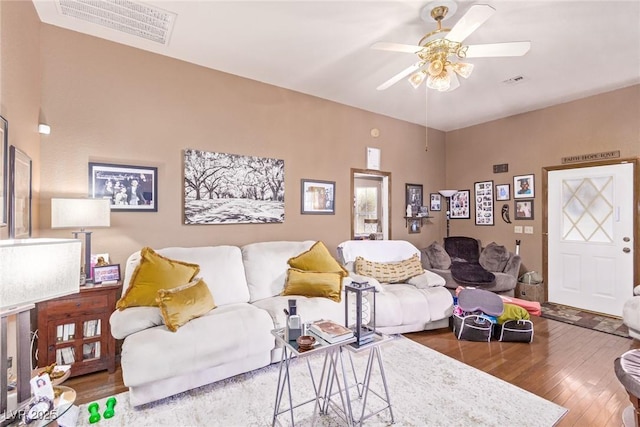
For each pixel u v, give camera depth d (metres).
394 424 1.85
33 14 2.33
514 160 4.82
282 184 3.84
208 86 3.34
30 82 2.26
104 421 1.87
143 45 2.91
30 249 1.22
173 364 1.99
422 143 5.41
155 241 3.03
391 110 4.68
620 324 3.60
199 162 3.26
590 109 4.03
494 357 2.74
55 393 1.56
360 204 4.93
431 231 5.53
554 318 3.80
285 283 3.09
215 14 2.44
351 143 4.51
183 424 1.86
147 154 3.00
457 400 2.09
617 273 3.82
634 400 1.58
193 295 2.34
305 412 1.97
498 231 5.01
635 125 3.67
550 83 3.67
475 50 2.21
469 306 3.20
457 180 5.62
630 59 3.10
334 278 2.97
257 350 2.33
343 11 2.40
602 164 3.91
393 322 3.08
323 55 3.09
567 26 2.55
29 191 2.21
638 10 2.34
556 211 4.38
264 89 3.72
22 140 2.09
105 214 2.50
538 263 4.54
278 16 2.46
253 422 1.88
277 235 3.82
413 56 3.11
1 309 1.18
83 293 2.38
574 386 2.28
